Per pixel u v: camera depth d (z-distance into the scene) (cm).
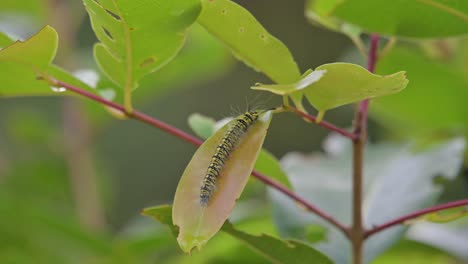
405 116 63
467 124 60
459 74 58
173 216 41
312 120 42
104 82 49
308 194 53
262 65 44
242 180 41
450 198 64
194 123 47
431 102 60
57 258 66
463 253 57
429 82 59
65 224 62
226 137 42
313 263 45
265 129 42
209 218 41
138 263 63
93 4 43
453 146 54
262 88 40
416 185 52
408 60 58
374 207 52
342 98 41
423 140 57
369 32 47
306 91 42
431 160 54
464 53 62
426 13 46
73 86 45
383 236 50
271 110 42
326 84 41
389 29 46
